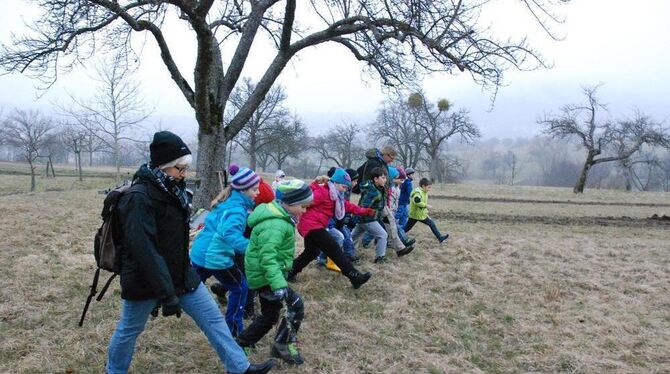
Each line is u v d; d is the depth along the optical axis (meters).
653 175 72.12
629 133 36.00
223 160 10.70
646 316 6.22
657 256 9.59
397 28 9.99
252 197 4.96
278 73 11.20
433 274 7.80
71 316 5.54
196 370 4.48
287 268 4.75
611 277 7.93
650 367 4.80
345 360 4.77
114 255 3.57
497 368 4.75
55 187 25.30
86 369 4.39
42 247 8.61
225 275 4.95
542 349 5.16
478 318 5.95
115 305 5.92
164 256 3.56
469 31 10.01
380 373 4.55
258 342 5.11
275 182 9.74
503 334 5.57
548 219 16.78
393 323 5.76
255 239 4.50
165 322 5.44
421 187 10.20
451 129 46.94
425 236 11.30
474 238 11.05
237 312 5.07
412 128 52.75
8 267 7.22
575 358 4.92
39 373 4.28
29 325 5.23
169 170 3.56
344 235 8.30
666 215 20.14
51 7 9.65
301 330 5.46
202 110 9.98
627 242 11.27
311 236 6.59
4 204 14.46
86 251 8.50
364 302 6.45
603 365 4.81
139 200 3.41
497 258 8.95
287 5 10.14
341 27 11.17
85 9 9.55
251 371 3.89
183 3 8.36
